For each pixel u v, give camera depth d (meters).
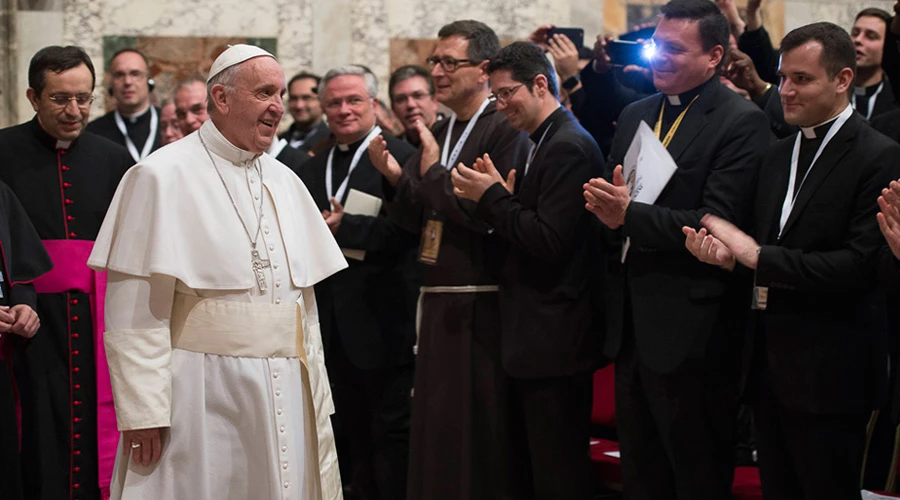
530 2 7.85
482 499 4.44
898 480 4.79
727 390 3.91
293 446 3.38
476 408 4.47
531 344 4.26
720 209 3.85
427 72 6.28
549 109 4.42
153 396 3.20
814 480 3.62
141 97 6.46
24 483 4.47
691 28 3.95
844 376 3.57
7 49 7.56
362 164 5.37
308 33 7.83
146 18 7.71
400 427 5.31
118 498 3.27
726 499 3.92
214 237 3.32
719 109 3.98
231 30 7.77
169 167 3.34
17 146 4.70
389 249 5.11
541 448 4.33
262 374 3.34
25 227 4.38
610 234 4.20
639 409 4.04
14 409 4.27
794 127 4.51
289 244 3.49
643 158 3.95
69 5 7.62
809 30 3.68
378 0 7.87
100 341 4.60
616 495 5.04
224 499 3.30
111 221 3.34
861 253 3.51
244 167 3.48
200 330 3.30
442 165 4.59
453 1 7.88
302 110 6.89
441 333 4.55
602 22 7.84
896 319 4.55
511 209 4.25
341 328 5.14
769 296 3.69
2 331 4.09
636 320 3.95
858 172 3.58
